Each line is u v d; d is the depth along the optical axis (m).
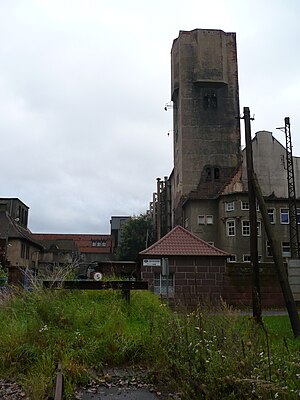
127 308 10.87
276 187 45.56
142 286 11.50
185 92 52.41
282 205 44.38
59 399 5.19
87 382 7.23
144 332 8.75
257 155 46.25
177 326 7.25
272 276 21.38
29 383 6.44
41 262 59.31
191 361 5.70
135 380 7.33
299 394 4.28
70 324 9.06
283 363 5.19
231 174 49.94
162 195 65.06
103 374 7.68
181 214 51.09
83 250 95.06
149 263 20.92
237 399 4.50
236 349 5.26
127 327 9.27
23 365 7.66
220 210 45.66
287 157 43.88
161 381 7.13
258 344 5.54
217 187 49.62
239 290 20.98
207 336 6.57
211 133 51.47
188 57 53.31
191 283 20.89
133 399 6.37
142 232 64.94
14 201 59.09
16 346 8.02
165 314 10.05
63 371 6.88
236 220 43.66
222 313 7.55
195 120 51.69
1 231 48.69
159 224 60.97
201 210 47.19
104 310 9.89
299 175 46.06
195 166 50.53
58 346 7.98
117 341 8.52
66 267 13.80
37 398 5.92
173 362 6.27
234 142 51.44
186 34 53.78
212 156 50.84
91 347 8.23
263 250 43.06
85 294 11.38
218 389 4.71
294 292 18.31
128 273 21.91
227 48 54.06
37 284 10.80
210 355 5.46
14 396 6.38
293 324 11.73
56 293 10.44
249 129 14.97
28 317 9.39
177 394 6.21
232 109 52.22
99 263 21.81
